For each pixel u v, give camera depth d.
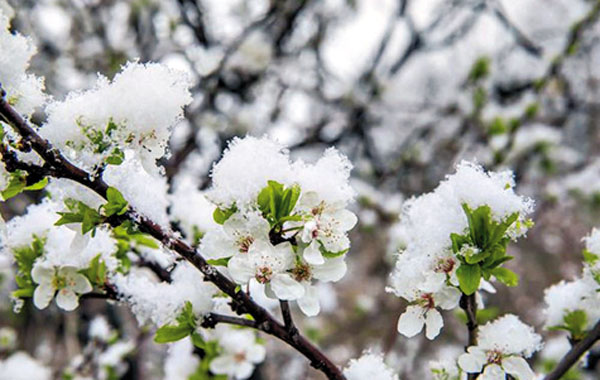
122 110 1.32
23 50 1.31
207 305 1.58
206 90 4.37
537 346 1.45
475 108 4.76
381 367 1.57
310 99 5.53
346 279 6.81
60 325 4.92
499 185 1.42
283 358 5.04
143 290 1.66
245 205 1.29
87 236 1.38
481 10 5.25
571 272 6.62
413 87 6.56
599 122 5.91
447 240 1.38
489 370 1.41
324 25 5.36
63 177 1.32
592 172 5.02
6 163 1.27
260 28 4.99
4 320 5.39
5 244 1.68
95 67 4.59
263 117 5.15
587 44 4.97
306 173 1.33
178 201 2.11
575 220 6.34
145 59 4.57
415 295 1.40
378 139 6.34
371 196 4.72
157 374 4.77
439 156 5.41
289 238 1.30
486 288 1.54
